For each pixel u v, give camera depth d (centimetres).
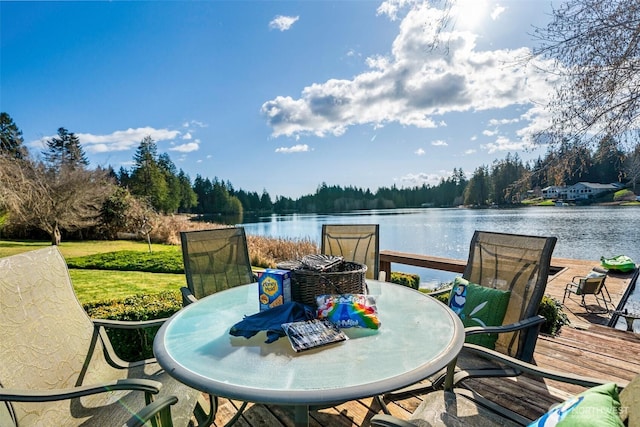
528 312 171
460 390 144
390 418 92
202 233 253
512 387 191
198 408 164
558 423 83
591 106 305
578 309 417
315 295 158
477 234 229
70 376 144
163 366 113
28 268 145
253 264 852
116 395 145
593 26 286
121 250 1070
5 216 1175
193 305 179
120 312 238
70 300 161
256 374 105
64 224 1225
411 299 182
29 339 133
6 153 1036
